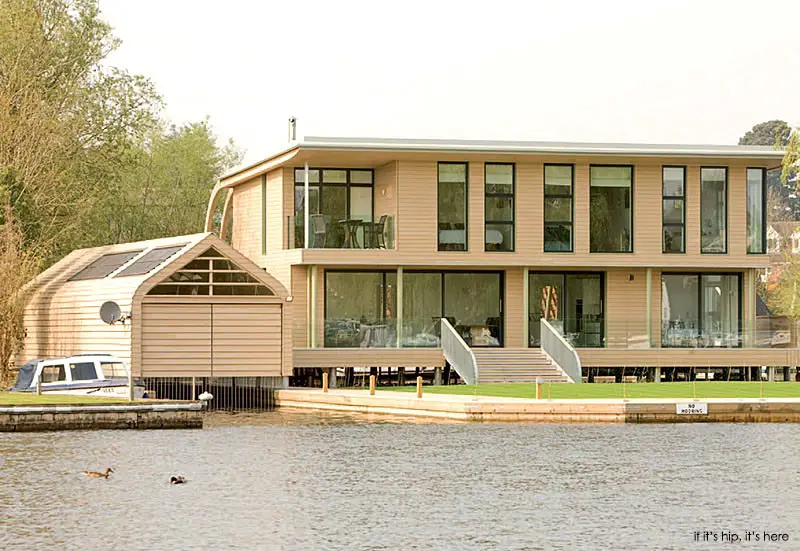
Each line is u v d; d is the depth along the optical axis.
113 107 79.81
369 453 39.88
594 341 60.88
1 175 66.38
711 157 61.75
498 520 30.48
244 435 43.84
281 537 28.64
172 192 97.75
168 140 99.88
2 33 71.94
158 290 53.22
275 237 64.31
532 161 61.91
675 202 63.25
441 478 35.62
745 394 51.50
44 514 30.69
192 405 45.78
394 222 61.03
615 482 35.19
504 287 62.75
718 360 61.78
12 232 61.16
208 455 39.34
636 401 47.25
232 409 53.12
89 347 57.25
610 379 62.66
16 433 43.69
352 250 60.44
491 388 54.00
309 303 61.56
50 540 28.17
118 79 80.06
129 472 36.19
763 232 64.00
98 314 56.44
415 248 61.00
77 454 39.25
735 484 34.94
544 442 42.16
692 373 63.34
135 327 52.84
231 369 53.88
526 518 30.73
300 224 62.75
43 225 70.62
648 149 61.62
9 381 58.94
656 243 62.72
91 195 78.88
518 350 60.62
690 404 46.88
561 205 62.53
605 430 44.97
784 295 102.12
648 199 62.75
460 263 61.22
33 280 64.75
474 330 62.41
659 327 63.69
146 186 96.81
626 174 62.88
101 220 90.38
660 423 46.81
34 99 70.94
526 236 61.91
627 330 61.12
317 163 62.34
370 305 62.50
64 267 66.25
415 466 37.50
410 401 49.09
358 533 29.09
